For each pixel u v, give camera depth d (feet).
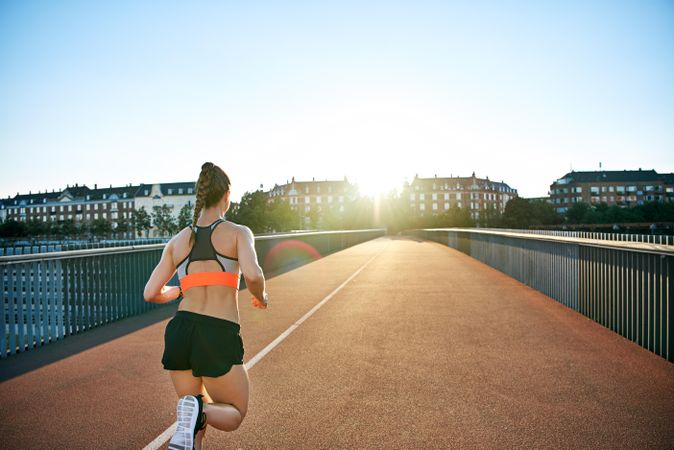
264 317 28.45
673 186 470.39
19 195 571.69
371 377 16.93
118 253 29.94
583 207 384.47
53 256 24.00
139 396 15.40
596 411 13.64
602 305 25.55
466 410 13.78
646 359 18.84
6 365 19.34
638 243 21.39
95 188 542.98
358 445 11.64
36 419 13.52
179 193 485.56
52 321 24.04
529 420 13.03
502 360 18.90
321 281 46.96
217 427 8.45
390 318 27.84
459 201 494.18
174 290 9.87
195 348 8.50
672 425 12.67
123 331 26.30
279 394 15.28
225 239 9.04
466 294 37.11
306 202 492.13
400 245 129.90
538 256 38.78
